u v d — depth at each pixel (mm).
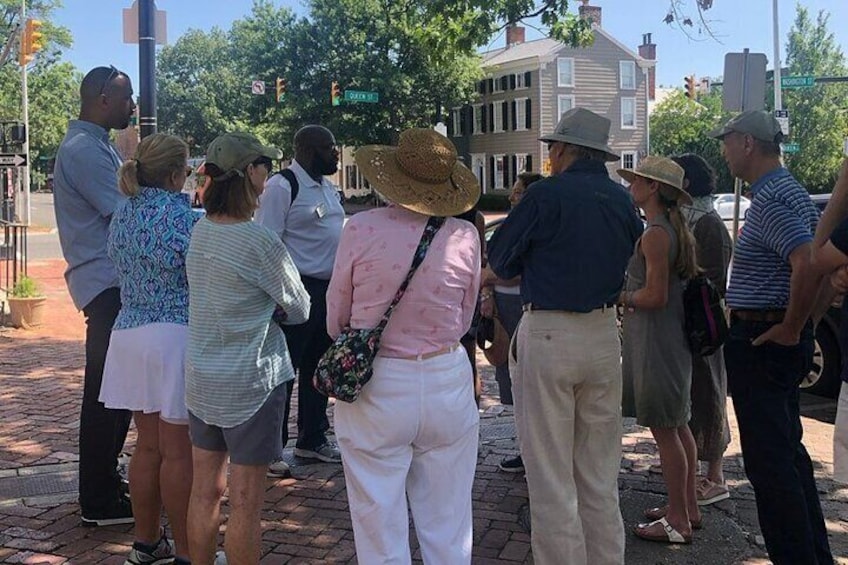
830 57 41781
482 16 9742
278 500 4531
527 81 43688
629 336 3836
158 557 3682
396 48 43094
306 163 4875
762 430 3363
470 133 48562
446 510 2930
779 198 3281
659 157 3715
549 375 3230
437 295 2803
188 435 3432
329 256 4863
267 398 3129
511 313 4793
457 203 2832
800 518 3326
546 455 3281
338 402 2859
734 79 8352
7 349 8867
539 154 43406
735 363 3434
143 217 3391
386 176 2801
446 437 2883
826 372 7133
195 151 69062
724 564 3799
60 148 3941
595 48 43781
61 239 4000
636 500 4547
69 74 44375
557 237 3199
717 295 3701
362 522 2834
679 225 3682
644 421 3826
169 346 3375
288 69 43656
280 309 3215
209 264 3062
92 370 4008
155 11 7363
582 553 3299
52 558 3801
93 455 4074
